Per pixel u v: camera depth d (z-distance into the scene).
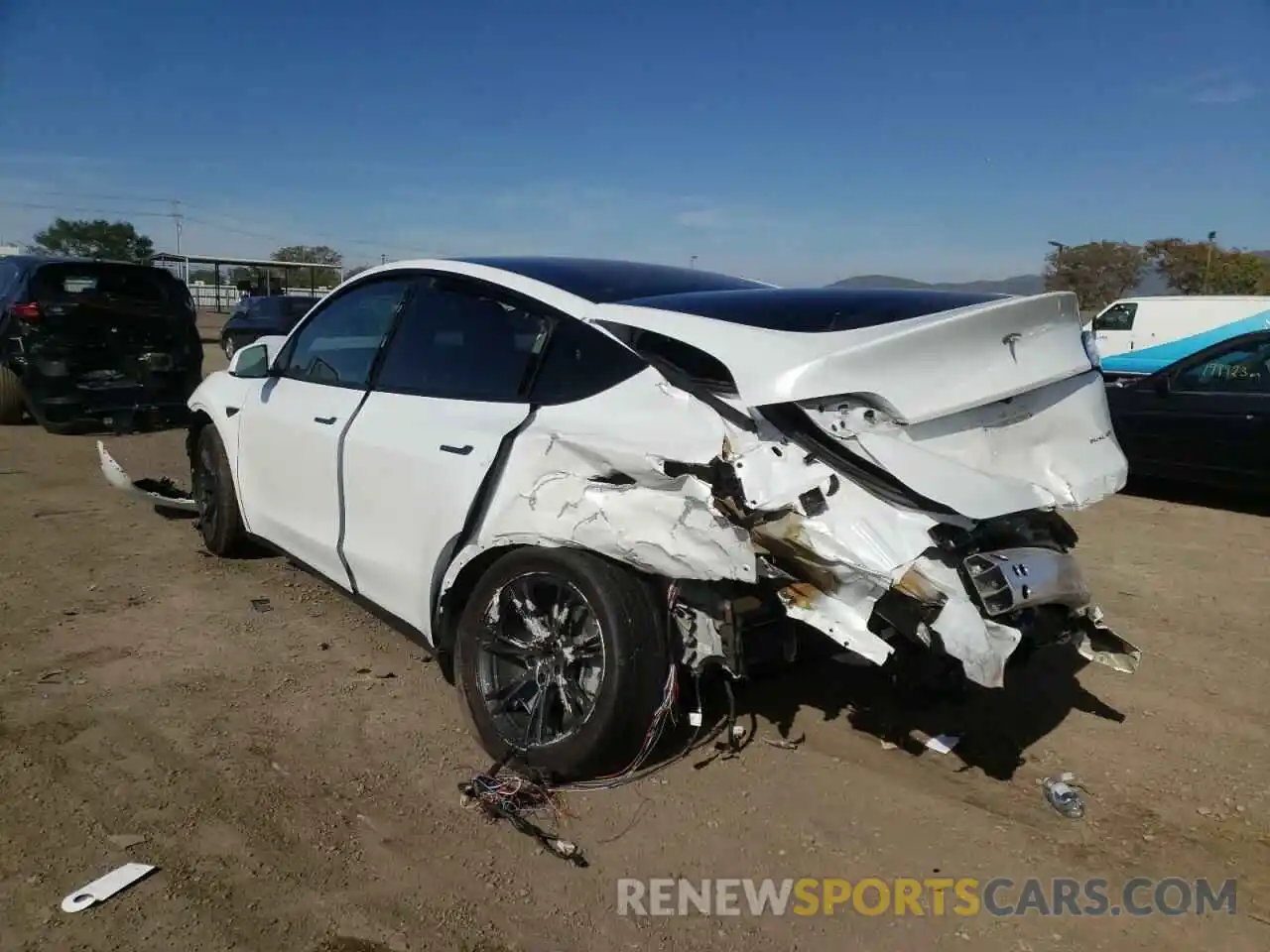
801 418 2.88
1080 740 3.81
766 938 2.65
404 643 4.56
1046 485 3.23
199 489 5.86
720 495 2.89
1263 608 5.48
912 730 3.82
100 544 6.02
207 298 48.22
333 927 2.62
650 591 3.14
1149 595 5.69
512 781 3.27
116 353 10.34
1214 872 3.00
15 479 7.91
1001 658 2.80
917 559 2.81
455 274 4.07
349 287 4.71
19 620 4.70
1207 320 19.12
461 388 3.80
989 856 3.04
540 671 3.31
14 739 3.54
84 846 2.92
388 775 3.39
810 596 2.89
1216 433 8.24
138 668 4.20
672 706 3.22
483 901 2.75
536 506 3.26
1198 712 4.09
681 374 3.14
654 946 2.60
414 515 3.77
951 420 3.08
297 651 4.43
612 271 4.08
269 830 3.04
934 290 3.79
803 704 3.99
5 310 10.27
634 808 3.21
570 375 3.43
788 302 3.45
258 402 5.05
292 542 4.76
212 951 2.50
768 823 3.17
